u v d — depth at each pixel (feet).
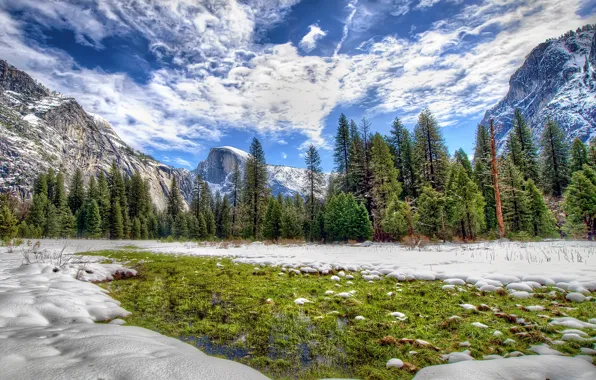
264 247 73.51
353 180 112.57
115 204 188.85
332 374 10.53
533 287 19.42
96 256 48.60
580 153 122.62
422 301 18.52
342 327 15.07
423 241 59.21
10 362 8.11
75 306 16.02
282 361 11.61
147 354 9.31
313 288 23.32
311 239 105.70
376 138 108.06
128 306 19.08
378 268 29.86
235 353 12.39
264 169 135.33
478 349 11.62
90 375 7.50
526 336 12.26
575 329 12.68
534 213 80.69
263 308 18.62
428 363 10.85
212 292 22.95
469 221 74.64
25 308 14.38
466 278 22.85
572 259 27.12
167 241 136.15
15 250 50.62
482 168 109.70
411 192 113.09
